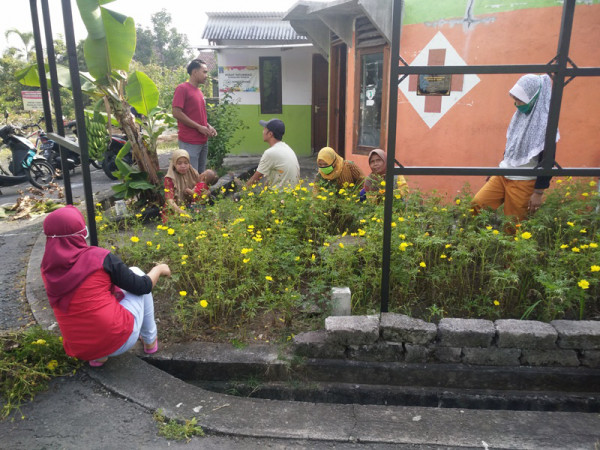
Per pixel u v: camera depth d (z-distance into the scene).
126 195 6.45
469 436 2.56
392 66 2.98
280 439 2.56
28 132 13.94
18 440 2.54
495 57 5.57
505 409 3.13
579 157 5.28
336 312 3.50
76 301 2.81
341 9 7.09
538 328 3.12
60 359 3.15
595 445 2.48
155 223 6.25
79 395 2.90
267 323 3.63
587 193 4.52
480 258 4.15
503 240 3.61
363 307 3.69
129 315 3.01
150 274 3.29
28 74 6.08
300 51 11.73
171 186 5.77
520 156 4.10
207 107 9.68
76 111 3.53
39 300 4.09
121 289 3.10
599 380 3.11
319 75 11.88
